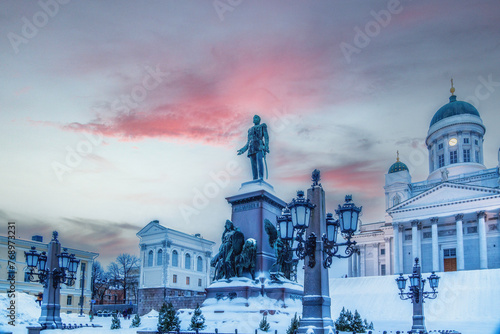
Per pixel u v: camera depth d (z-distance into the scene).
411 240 92.19
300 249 13.38
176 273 76.06
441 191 87.69
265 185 25.47
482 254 80.19
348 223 13.52
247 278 23.27
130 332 26.92
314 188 14.48
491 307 48.47
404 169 106.06
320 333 12.60
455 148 98.19
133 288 96.12
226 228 24.75
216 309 22.23
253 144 26.61
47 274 22.70
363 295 60.34
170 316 21.88
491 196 80.94
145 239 77.81
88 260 68.81
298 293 24.27
